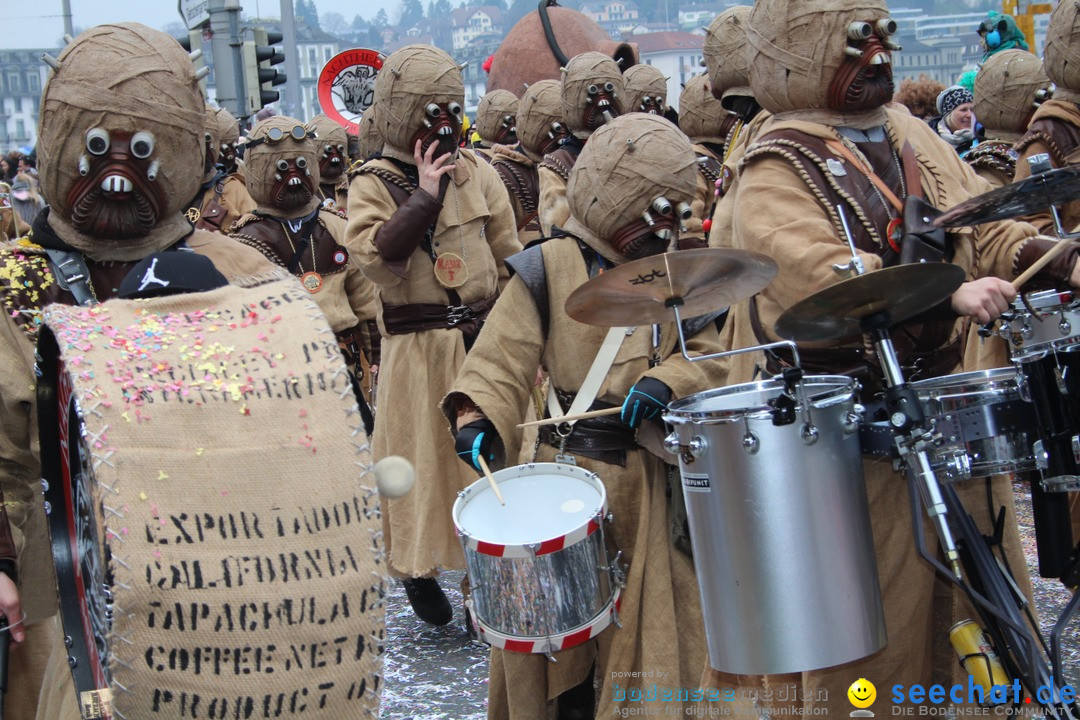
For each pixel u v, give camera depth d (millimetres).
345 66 12102
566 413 3674
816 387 3072
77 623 2547
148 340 2250
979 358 5547
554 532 3305
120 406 2146
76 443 2385
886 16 3395
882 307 2994
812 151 3393
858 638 2994
